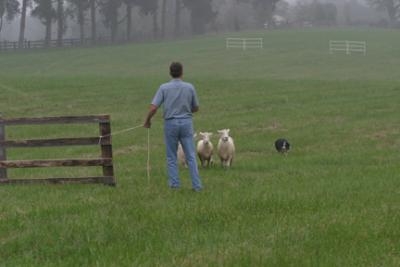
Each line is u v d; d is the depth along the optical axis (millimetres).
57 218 8898
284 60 59188
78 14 102312
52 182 12133
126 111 28516
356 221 8398
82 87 36031
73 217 8906
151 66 58375
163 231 8016
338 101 31219
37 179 12148
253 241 7461
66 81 38656
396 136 22188
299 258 6727
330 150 19281
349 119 26047
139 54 69375
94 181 12055
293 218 8617
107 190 11359
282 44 72688
